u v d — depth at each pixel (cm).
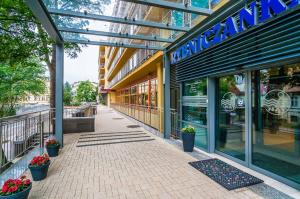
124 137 895
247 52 460
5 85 1438
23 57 801
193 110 743
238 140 538
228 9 497
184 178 438
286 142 410
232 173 459
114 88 3541
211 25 586
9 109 1683
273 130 439
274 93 438
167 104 862
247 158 500
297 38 350
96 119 1694
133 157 593
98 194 371
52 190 386
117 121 1532
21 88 1527
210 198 354
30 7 417
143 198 357
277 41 392
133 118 1759
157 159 573
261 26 424
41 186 403
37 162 436
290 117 404
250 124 493
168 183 414
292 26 367
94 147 716
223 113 604
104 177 447
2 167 470
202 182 418
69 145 746
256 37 438
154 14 1020
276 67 436
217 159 567
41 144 684
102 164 532
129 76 1678
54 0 464
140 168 501
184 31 658
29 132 636
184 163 536
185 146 653
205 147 661
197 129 707
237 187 390
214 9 554
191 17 674
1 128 451
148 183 415
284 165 414
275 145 434
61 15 504
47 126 912
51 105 1013
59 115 709
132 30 1189
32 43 792
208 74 609
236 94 548
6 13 713
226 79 593
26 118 604
